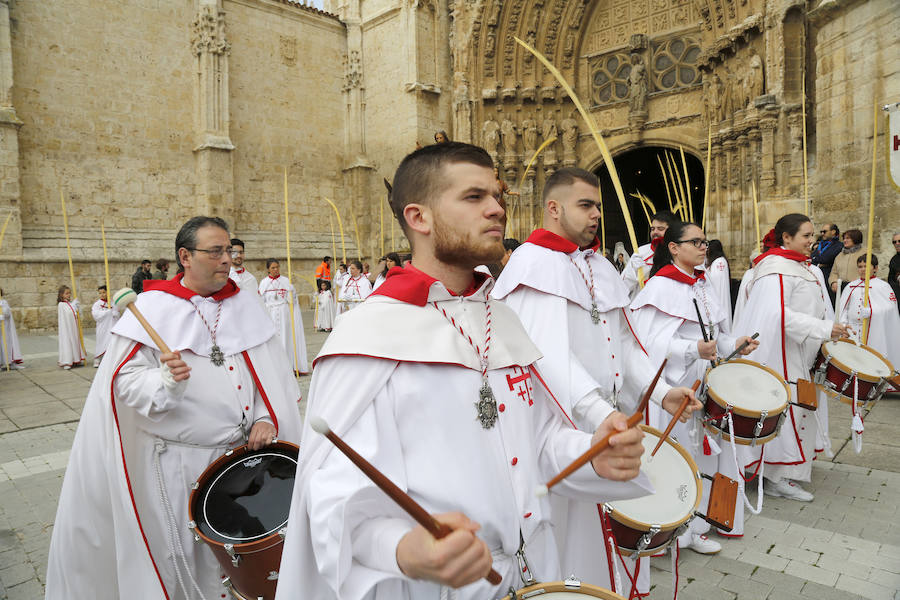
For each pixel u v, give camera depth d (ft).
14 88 57.52
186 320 9.89
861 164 30.07
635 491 5.69
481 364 5.32
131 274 62.85
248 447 9.55
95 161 62.13
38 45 58.85
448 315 5.45
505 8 68.85
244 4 71.61
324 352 4.99
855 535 13.91
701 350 12.30
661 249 14.60
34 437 23.16
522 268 9.25
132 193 64.39
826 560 12.85
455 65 72.59
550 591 5.15
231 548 7.43
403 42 74.18
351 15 79.66
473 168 5.21
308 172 77.30
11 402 29.60
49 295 58.18
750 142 49.85
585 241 10.14
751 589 11.84
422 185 5.29
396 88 75.72
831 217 32.24
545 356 8.50
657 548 8.20
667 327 13.37
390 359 4.88
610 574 8.20
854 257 29.35
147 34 65.21
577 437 5.77
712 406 12.43
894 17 27.81
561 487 5.93
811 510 15.35
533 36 69.31
